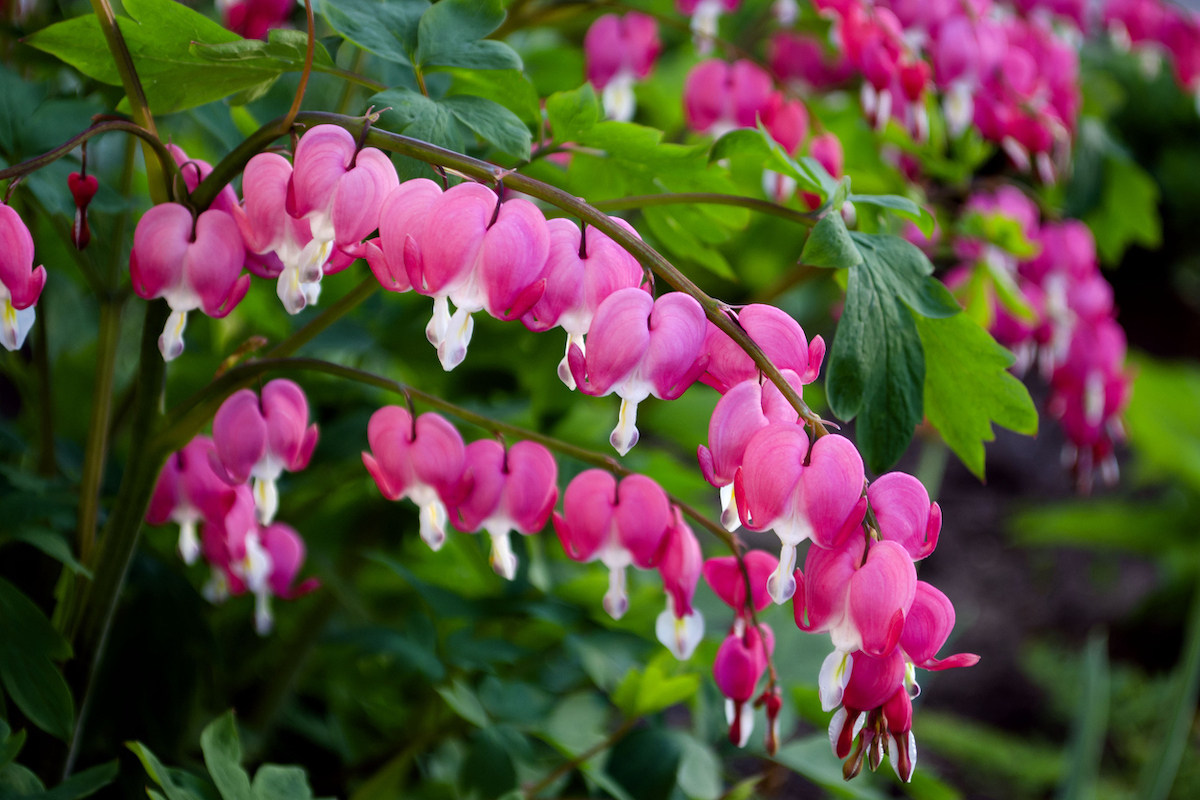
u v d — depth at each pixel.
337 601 0.88
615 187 0.69
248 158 0.61
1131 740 1.65
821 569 0.57
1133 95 2.50
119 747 0.71
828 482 0.56
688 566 0.62
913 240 0.90
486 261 0.56
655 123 1.19
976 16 0.77
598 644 0.78
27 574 0.72
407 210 0.57
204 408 0.63
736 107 0.74
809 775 0.76
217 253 0.59
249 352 0.64
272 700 0.85
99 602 0.65
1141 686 1.77
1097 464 0.92
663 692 0.71
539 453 0.62
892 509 0.57
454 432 0.62
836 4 0.72
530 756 0.71
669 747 0.72
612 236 0.57
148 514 0.66
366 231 0.58
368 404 0.93
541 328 0.57
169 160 0.61
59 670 0.64
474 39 0.64
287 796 0.65
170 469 0.66
